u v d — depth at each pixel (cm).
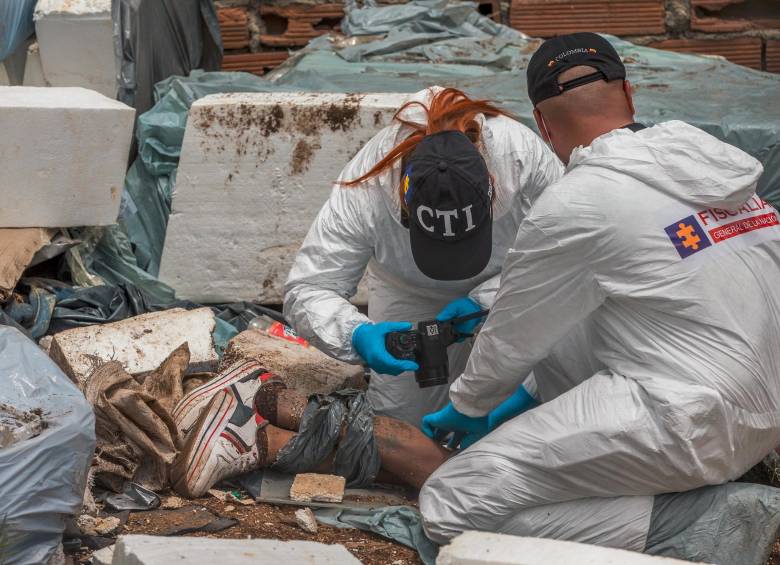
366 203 559
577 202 450
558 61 491
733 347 448
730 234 455
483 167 505
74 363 618
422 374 554
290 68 1032
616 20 1236
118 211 760
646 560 418
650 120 798
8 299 705
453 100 554
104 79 873
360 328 560
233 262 789
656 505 475
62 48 862
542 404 503
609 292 457
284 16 1232
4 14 846
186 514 519
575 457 464
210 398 564
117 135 734
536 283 466
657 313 457
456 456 502
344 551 462
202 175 775
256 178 773
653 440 450
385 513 525
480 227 505
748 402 455
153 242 825
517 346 488
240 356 651
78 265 764
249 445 545
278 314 785
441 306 621
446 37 1105
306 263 574
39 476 441
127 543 427
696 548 468
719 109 821
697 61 1028
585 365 509
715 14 1251
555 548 426
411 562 496
